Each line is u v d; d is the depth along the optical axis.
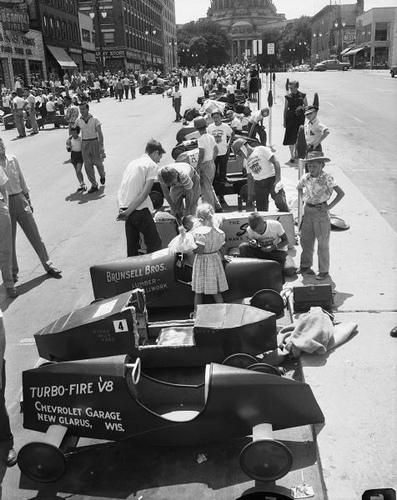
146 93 51.78
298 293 6.22
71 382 4.32
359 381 4.88
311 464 4.19
